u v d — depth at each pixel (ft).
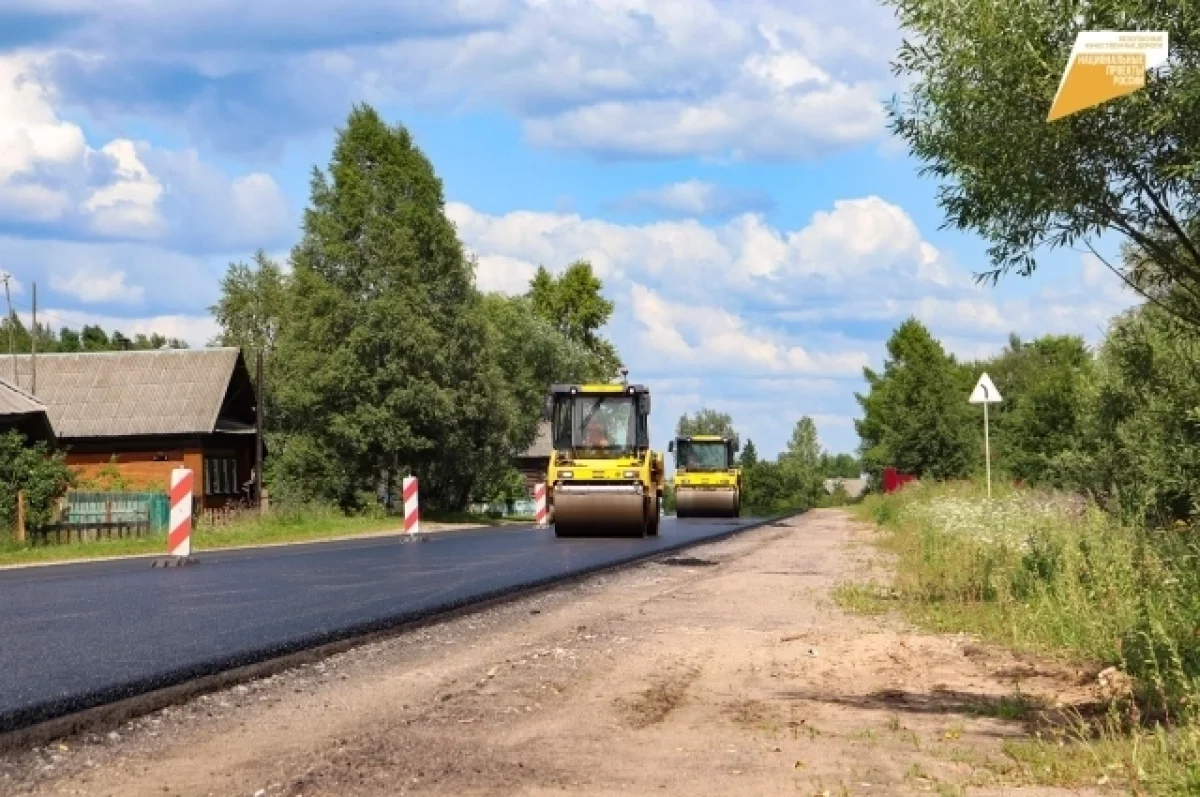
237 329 298.56
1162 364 37.99
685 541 91.04
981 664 31.89
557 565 65.26
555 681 28.43
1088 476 49.73
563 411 98.58
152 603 44.75
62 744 21.70
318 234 179.01
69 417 175.83
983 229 31.60
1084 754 20.77
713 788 18.52
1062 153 29.53
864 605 44.88
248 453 196.44
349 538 111.24
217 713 24.76
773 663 31.91
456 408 177.99
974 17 30.07
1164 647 28.73
